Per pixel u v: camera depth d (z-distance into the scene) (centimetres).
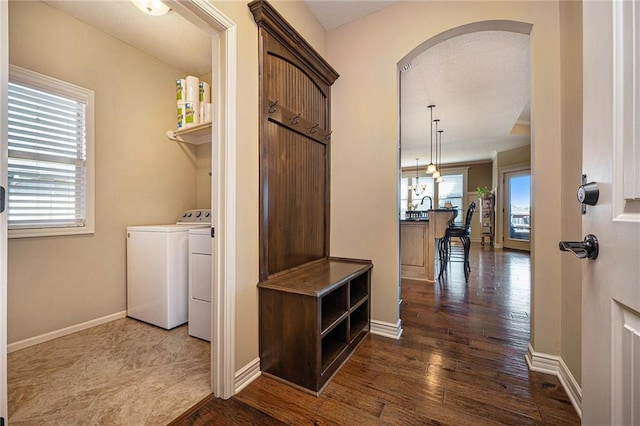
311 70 211
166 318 221
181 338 206
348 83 230
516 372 157
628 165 52
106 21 222
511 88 359
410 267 392
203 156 312
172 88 291
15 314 187
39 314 198
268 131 168
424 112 449
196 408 130
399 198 225
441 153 752
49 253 204
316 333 142
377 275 216
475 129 544
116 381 150
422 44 202
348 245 229
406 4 206
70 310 215
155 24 226
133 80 257
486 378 152
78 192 222
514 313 254
